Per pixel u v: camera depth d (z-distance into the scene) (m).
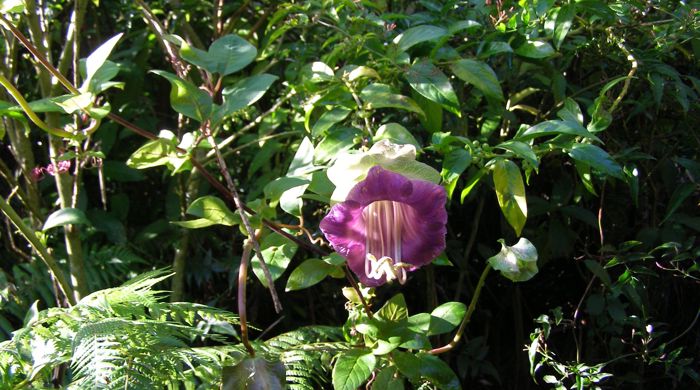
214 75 0.51
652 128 0.41
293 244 0.32
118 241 0.49
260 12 0.53
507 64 0.39
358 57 0.40
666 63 0.44
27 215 0.52
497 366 0.47
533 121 0.43
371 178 0.25
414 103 0.34
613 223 0.43
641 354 0.38
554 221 0.42
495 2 0.42
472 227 0.44
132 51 0.52
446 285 0.46
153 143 0.30
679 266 0.42
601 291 0.41
